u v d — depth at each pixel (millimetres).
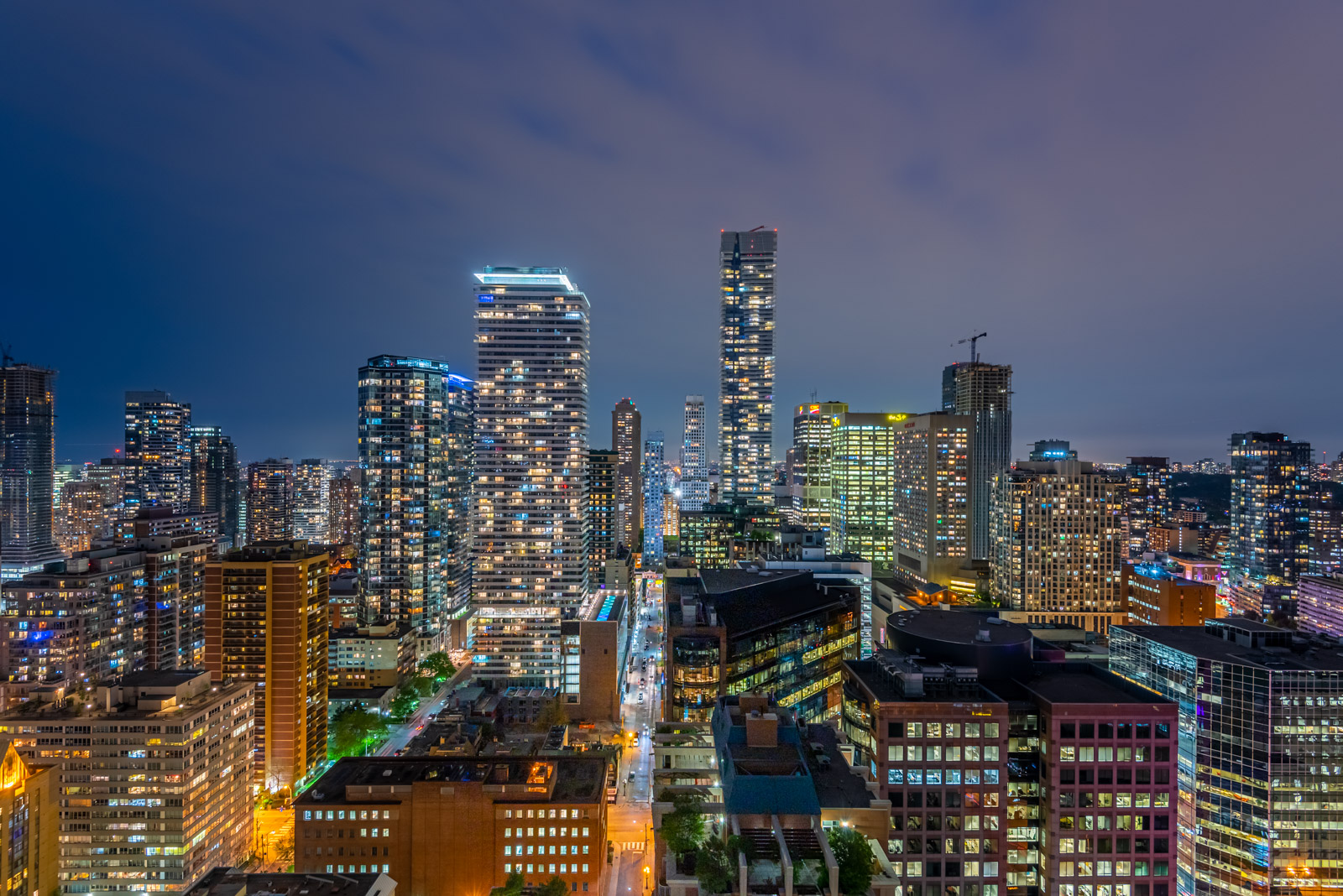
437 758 180250
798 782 98625
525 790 161500
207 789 182750
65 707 185375
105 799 173625
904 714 121125
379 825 160375
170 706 182125
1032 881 125812
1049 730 123625
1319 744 144000
